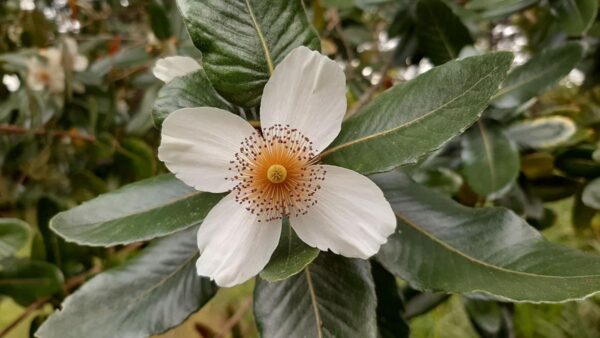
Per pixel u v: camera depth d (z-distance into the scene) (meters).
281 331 0.07
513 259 0.07
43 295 0.11
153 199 0.07
